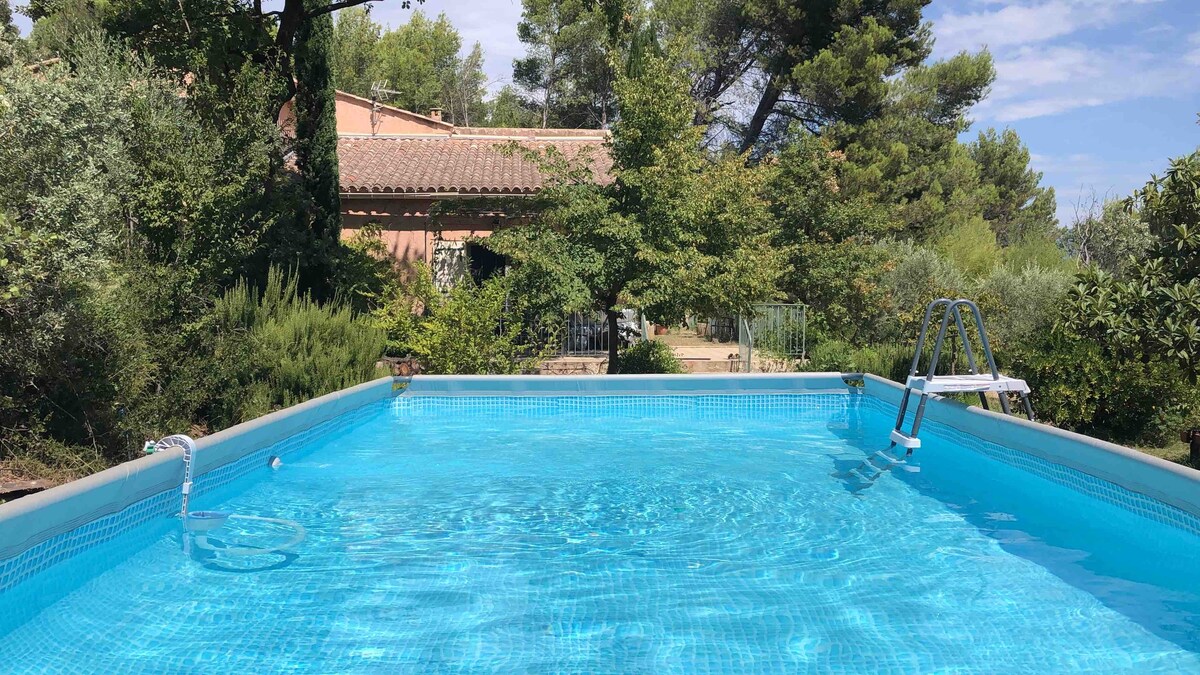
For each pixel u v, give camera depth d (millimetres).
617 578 5125
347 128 24781
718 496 7180
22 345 6656
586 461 8547
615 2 18141
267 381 9906
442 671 3854
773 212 18625
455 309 12188
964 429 8867
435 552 5625
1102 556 5598
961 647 4121
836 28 28328
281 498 7023
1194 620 4473
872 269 17688
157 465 5875
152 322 8648
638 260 12258
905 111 27875
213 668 3861
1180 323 7312
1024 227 36812
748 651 4070
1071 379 9578
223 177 10172
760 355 15539
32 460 6738
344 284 14633
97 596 4762
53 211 6805
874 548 5762
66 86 8086
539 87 46656
